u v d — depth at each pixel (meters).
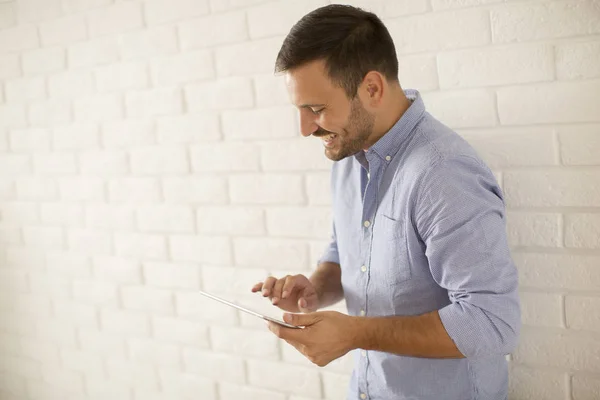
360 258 1.36
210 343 2.05
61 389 2.44
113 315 2.26
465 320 1.11
